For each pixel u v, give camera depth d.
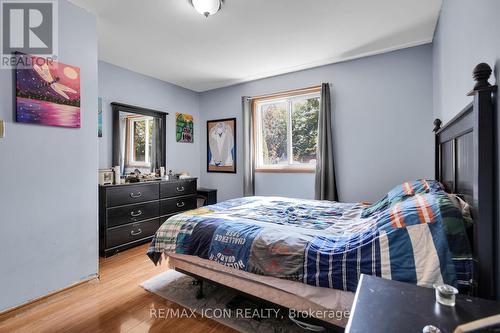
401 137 2.99
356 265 1.25
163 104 4.10
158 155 3.99
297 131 3.80
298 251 1.44
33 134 1.88
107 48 2.95
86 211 2.20
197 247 1.83
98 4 2.12
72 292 2.07
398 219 1.26
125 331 1.60
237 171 4.33
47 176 1.95
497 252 0.98
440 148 2.08
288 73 3.75
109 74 3.38
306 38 2.73
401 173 3.01
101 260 2.78
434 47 2.66
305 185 3.67
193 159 4.63
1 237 1.72
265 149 4.09
